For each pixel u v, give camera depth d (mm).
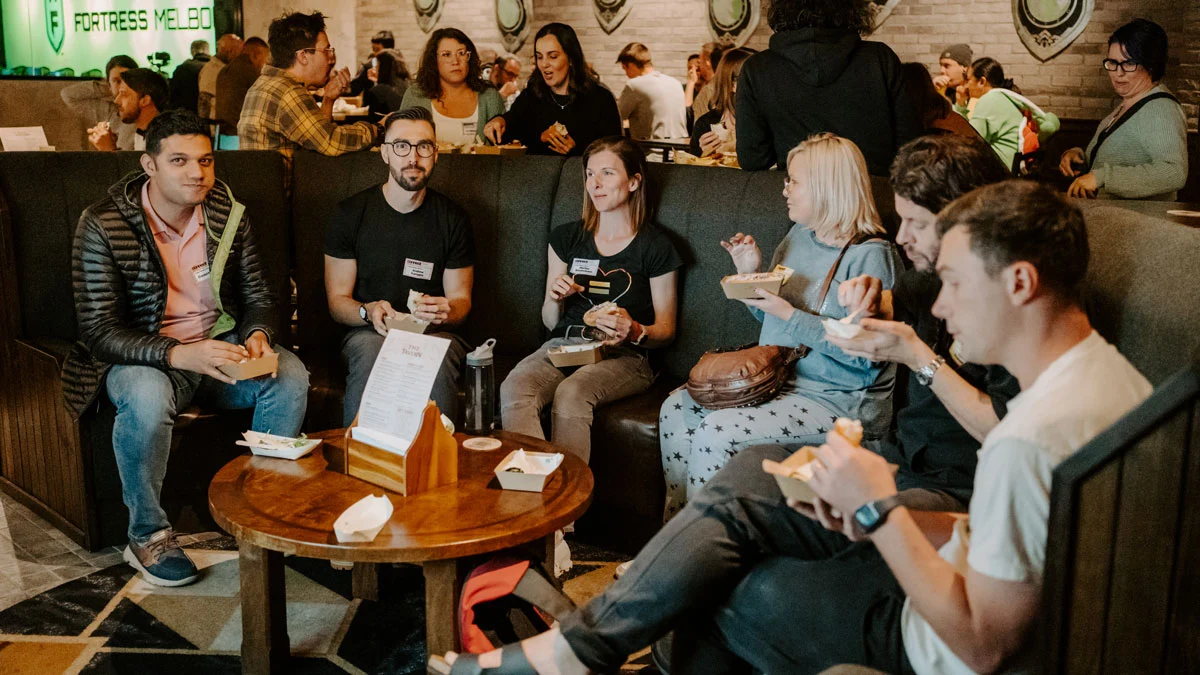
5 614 2748
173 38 11070
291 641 2609
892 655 1620
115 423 2926
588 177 3311
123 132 5551
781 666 1790
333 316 3547
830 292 2787
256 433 2684
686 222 3430
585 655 1836
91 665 2506
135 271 3035
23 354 3316
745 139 3416
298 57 4055
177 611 2775
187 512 3250
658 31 9375
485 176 3801
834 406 2750
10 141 4148
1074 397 1361
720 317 3387
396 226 3518
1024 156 5031
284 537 2107
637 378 3230
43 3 12195
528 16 10008
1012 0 7719
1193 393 1253
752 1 8711
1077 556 1322
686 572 1812
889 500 1428
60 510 3279
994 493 1358
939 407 2045
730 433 2676
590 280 3389
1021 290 1369
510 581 2176
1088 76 7543
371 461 2398
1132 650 1394
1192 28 7164
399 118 3391
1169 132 3678
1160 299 1773
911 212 2041
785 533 1867
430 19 10570
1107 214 2127
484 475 2471
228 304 3264
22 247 3359
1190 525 1352
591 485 2398
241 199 3785
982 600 1362
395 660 2531
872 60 3176
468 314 3621
